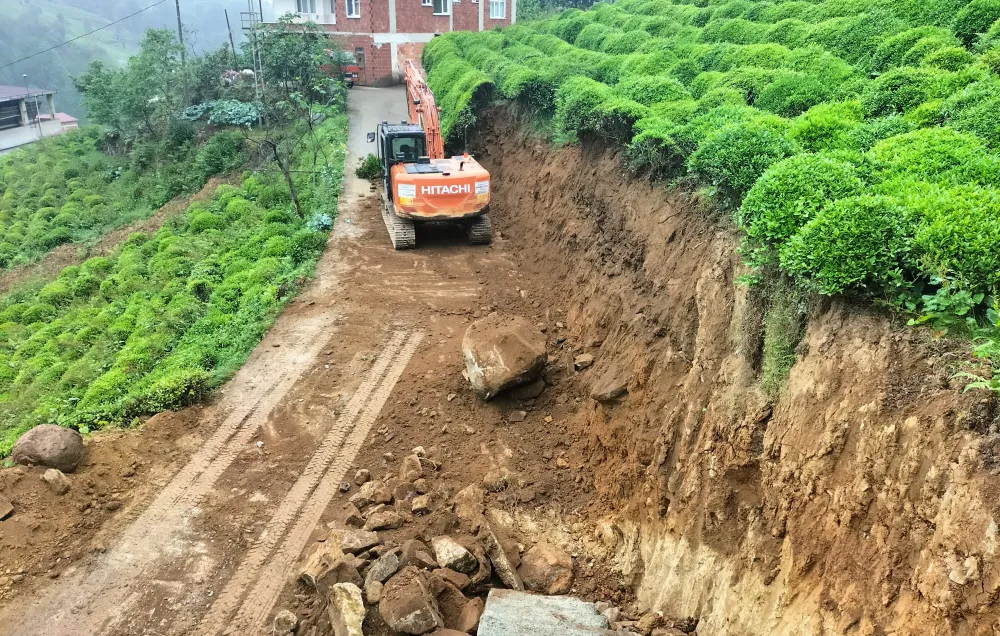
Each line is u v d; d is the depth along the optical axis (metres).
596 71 19.27
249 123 30.58
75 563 9.25
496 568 8.44
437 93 27.00
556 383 11.95
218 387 12.90
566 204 15.80
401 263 17.55
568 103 15.64
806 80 12.85
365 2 39.47
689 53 17.98
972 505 4.43
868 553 5.23
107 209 29.28
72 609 8.59
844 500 5.52
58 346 16.91
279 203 23.05
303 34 31.89
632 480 8.92
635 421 9.28
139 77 31.88
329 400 12.44
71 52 122.06
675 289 9.52
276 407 12.31
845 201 6.20
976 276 5.35
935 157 7.58
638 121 12.55
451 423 11.55
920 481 4.94
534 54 25.69
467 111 22.98
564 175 16.33
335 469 10.84
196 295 17.59
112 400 12.89
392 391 12.57
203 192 26.77
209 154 28.69
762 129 9.12
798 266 6.36
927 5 15.41
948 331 5.39
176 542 9.55
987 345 4.92
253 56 31.88
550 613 7.34
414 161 18.97
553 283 15.13
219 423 11.95
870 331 5.86
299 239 18.58
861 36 15.22
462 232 19.31
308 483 10.56
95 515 10.00
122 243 24.30
